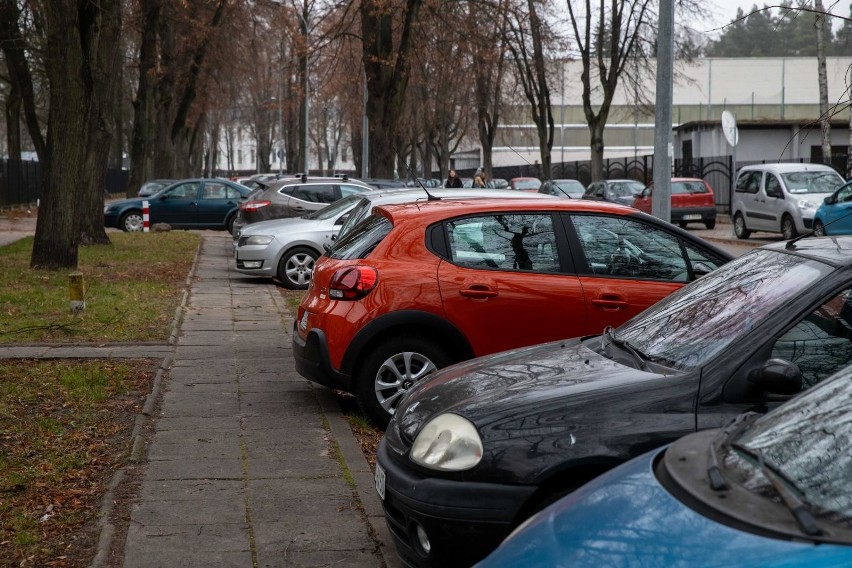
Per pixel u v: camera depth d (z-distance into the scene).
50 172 16.58
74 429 6.95
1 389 7.96
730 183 38.44
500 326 6.86
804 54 61.84
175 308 12.94
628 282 6.94
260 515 5.36
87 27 16.31
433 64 32.38
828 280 4.29
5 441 6.58
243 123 95.19
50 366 8.98
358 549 4.94
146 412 7.43
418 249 6.98
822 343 4.18
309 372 7.13
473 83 45.97
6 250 20.88
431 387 4.89
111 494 5.58
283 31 34.66
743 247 25.64
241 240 16.22
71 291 11.88
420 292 6.86
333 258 7.45
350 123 56.78
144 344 10.30
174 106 45.69
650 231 7.11
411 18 28.41
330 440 6.81
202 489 5.76
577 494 3.02
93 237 21.88
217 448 6.59
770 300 4.42
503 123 58.00
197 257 20.91
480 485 4.07
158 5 34.97
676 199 33.03
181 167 50.88
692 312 4.77
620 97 68.81
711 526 2.54
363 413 7.11
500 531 4.05
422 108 50.81
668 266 7.04
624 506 2.78
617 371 4.42
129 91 55.59
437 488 4.14
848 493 2.61
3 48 31.92
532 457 4.05
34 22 33.50
